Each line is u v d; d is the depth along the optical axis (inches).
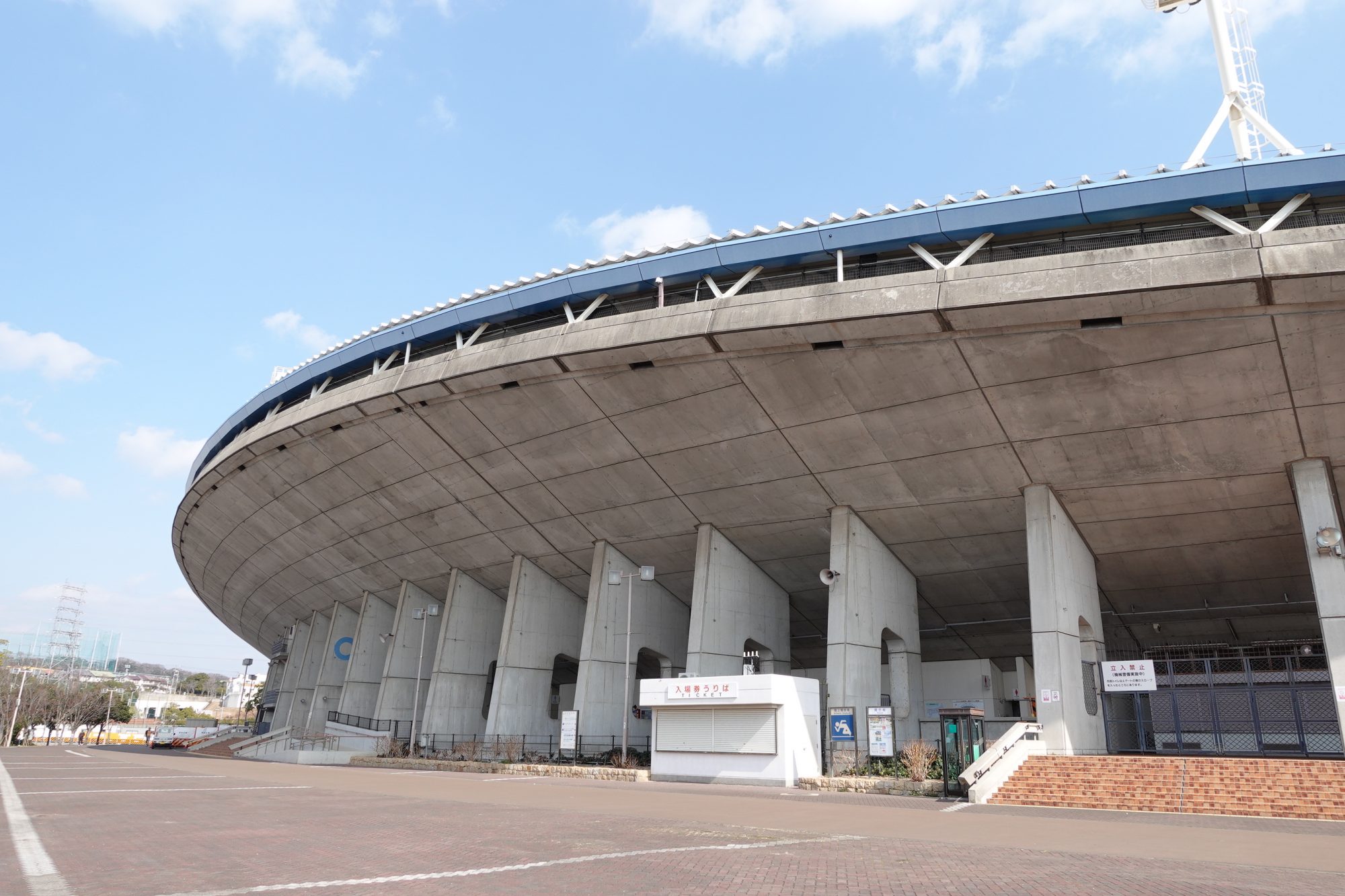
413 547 1438.2
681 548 1185.4
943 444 874.1
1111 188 694.5
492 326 1013.8
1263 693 1029.2
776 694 876.0
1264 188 652.7
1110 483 876.6
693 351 826.2
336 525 1466.5
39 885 282.7
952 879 308.2
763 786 861.8
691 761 924.6
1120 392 763.4
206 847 378.9
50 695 3791.8
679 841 410.6
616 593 1224.8
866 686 972.6
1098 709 933.2
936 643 1350.9
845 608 968.9
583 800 663.1
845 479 958.4
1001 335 734.5
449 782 895.7
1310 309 650.2
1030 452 856.9
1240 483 844.6
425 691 1567.4
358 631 1717.5
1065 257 687.7
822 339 776.3
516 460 1085.8
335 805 596.4
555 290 922.7
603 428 978.7
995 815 576.4
